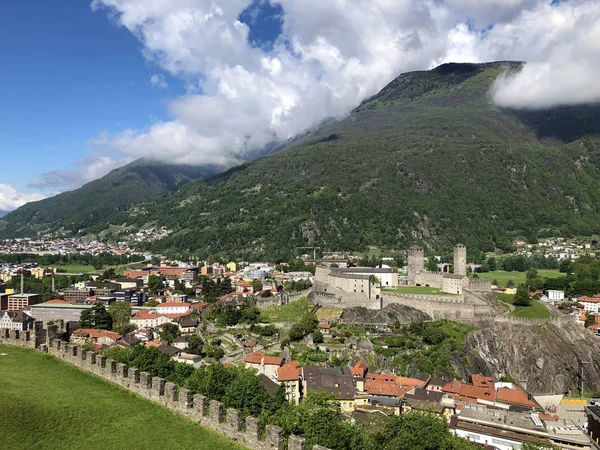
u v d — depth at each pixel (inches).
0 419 2330.2
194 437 2365.9
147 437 2347.4
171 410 2618.1
